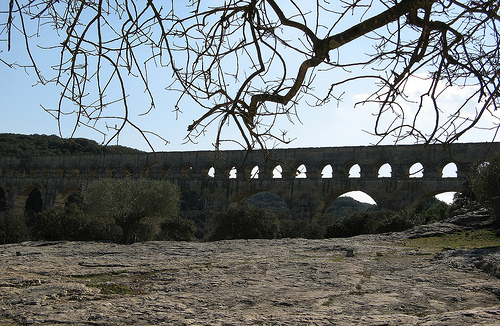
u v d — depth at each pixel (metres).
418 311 13.98
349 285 19.00
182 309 14.83
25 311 14.68
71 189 99.56
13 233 73.56
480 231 42.91
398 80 5.15
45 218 74.19
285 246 40.41
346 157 75.12
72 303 16.06
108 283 20.59
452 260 25.02
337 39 5.26
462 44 5.12
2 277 21.11
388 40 5.27
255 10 5.17
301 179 77.62
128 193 61.38
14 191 105.00
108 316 13.85
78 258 33.88
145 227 72.12
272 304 15.45
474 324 10.84
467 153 63.84
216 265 26.67
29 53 4.25
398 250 34.25
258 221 70.50
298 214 77.25
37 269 25.20
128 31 4.64
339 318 12.89
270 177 79.88
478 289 17.56
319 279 20.70
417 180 67.38
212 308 14.98
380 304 14.90
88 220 72.31
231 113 5.02
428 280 19.78
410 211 67.88
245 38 5.15
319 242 43.66
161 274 23.31
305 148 78.62
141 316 13.80
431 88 5.11
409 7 4.96
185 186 87.69
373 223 62.66
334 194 75.81
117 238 75.12
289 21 5.30
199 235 90.50
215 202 83.81
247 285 19.38
